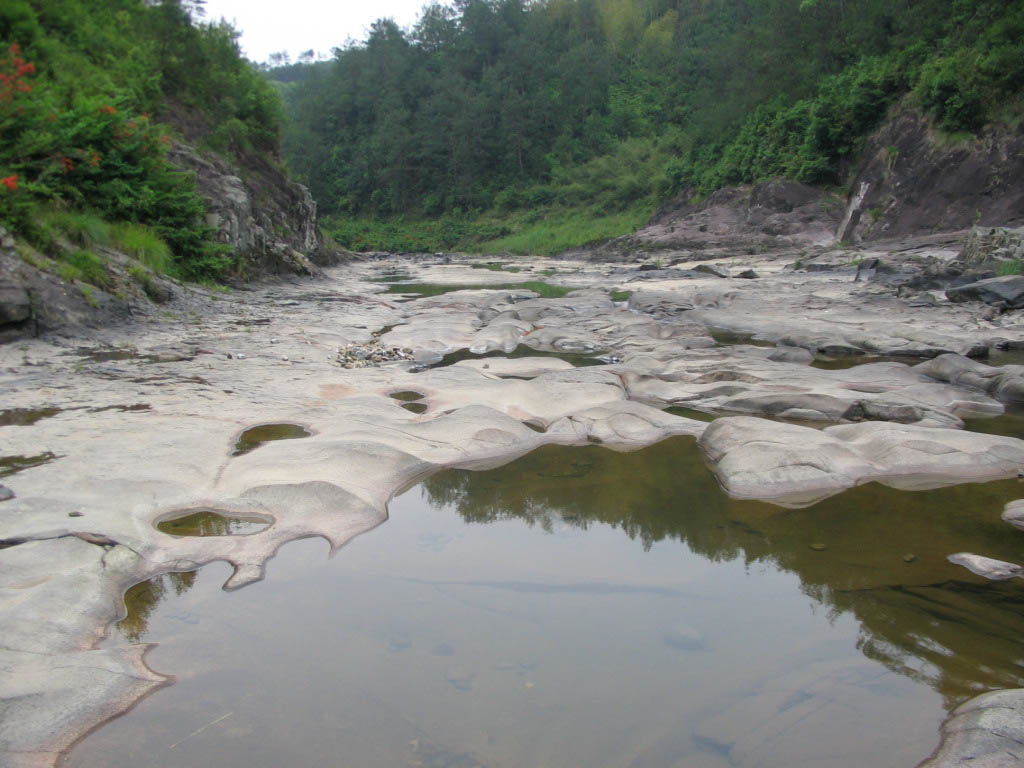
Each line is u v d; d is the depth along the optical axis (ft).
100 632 10.90
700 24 252.21
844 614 12.17
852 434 20.94
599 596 12.84
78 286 33.71
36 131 43.39
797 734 9.21
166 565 12.99
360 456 18.17
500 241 174.09
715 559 14.26
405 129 221.87
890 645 11.21
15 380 25.02
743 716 9.57
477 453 20.02
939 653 10.98
